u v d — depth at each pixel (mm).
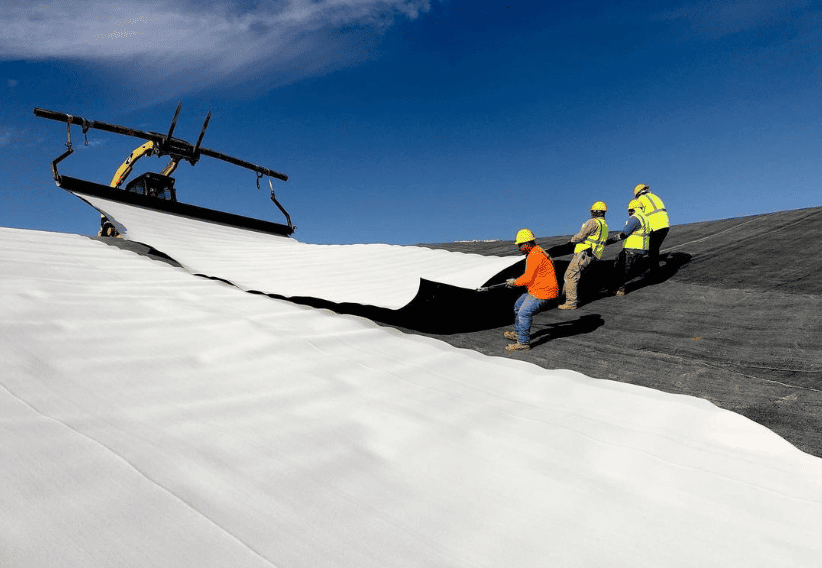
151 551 1932
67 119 9758
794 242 9336
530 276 5527
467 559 2217
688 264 9086
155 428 2934
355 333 5293
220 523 2166
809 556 2395
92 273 6465
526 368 4805
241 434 3023
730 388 4508
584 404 4117
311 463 2816
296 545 2117
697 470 3119
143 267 7348
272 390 3762
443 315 6441
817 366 4719
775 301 6656
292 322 5430
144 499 2238
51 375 3398
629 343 5887
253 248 10266
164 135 11625
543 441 3416
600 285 8484
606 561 2303
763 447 3416
